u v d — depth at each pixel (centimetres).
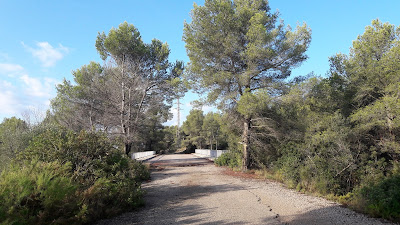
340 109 1661
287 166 1252
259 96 1413
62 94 2467
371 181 974
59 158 724
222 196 956
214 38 1549
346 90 1731
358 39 1686
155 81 2275
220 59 1627
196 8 1599
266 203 832
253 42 1494
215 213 710
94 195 664
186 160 3306
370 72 1509
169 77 2438
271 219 641
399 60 1381
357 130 1355
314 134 1364
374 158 1227
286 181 1228
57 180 555
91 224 622
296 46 1522
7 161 1060
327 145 1237
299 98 1471
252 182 1312
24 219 480
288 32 1586
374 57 1591
